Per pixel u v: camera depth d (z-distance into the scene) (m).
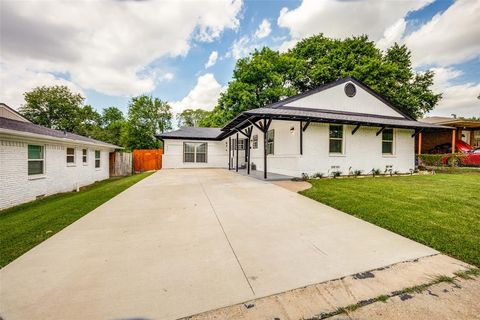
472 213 3.74
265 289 1.78
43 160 8.05
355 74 16.66
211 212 4.17
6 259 2.38
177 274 2.02
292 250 2.52
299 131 8.85
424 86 18.27
